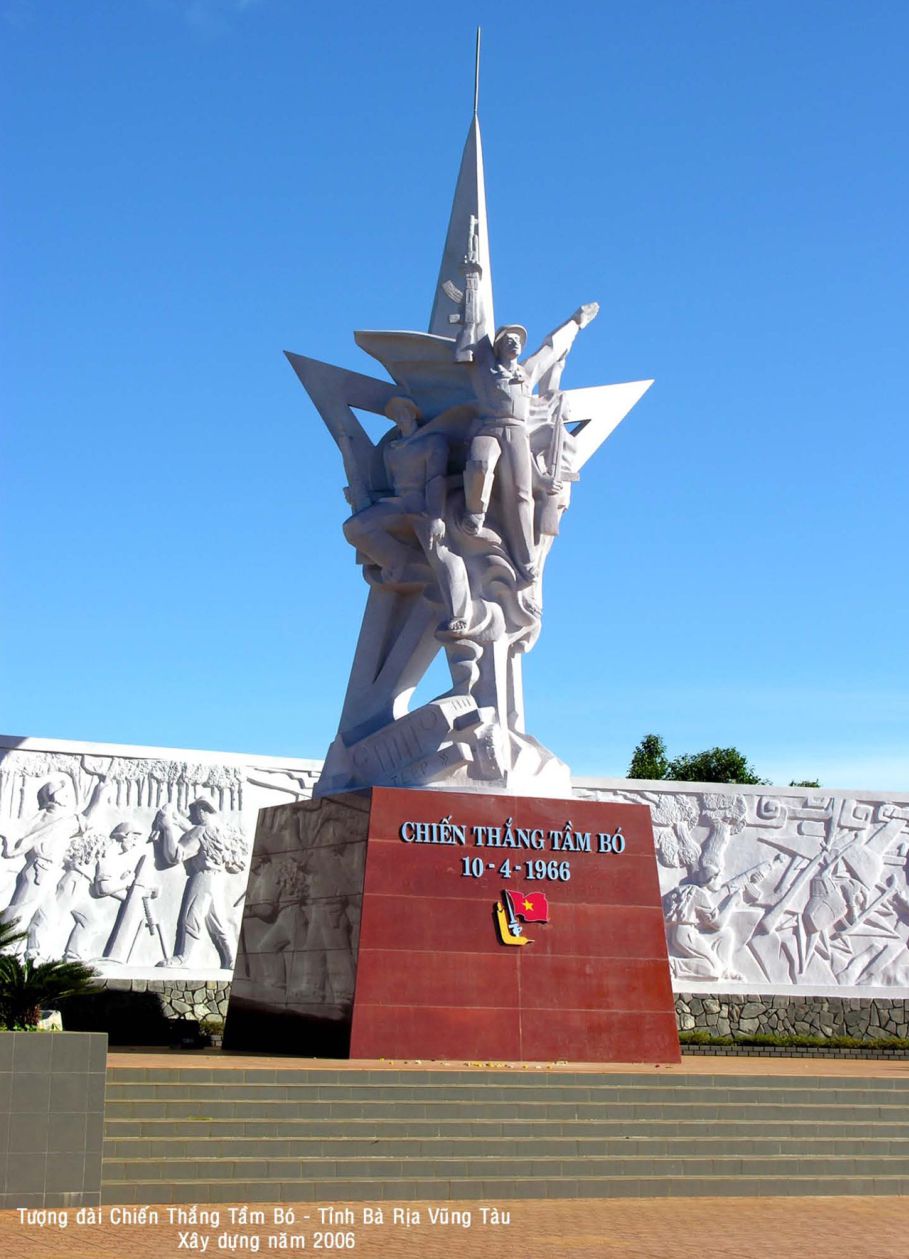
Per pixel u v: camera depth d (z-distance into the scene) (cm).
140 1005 2398
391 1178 1247
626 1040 1867
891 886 2786
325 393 2234
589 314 2259
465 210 2325
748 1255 1027
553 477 2130
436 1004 1800
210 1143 1241
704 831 2761
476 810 1902
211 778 2528
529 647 2152
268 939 2047
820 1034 2677
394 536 2155
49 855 2403
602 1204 1241
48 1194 1120
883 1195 1366
